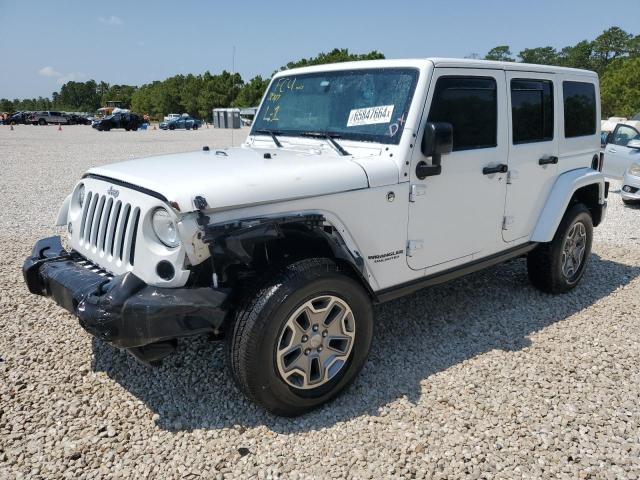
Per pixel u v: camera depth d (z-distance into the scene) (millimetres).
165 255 2730
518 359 3777
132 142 26375
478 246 4113
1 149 21016
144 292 2707
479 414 3102
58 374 3449
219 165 3143
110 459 2693
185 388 3326
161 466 2656
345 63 3957
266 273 2887
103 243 3154
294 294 2805
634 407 3195
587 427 2992
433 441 2861
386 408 3152
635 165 9547
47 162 16344
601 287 5344
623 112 44031
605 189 5371
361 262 3193
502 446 2826
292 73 4348
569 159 4910
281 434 2910
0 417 2996
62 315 4316
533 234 4668
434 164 3412
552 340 4098
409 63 3531
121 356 3688
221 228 2645
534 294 5098
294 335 2896
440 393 3322
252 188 2787
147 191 2805
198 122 55844
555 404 3215
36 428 2918
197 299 2648
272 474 2611
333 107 3865
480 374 3561
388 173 3312
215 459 2705
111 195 3096
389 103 3520
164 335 2623
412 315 4551
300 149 3844
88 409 3104
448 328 4297
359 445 2824
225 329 3076
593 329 4309
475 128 3852
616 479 2600
